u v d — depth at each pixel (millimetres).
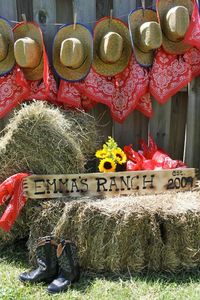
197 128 2555
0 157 2008
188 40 2229
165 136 2549
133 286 1830
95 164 2408
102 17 2420
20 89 2260
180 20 2160
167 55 2318
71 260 1860
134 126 2549
